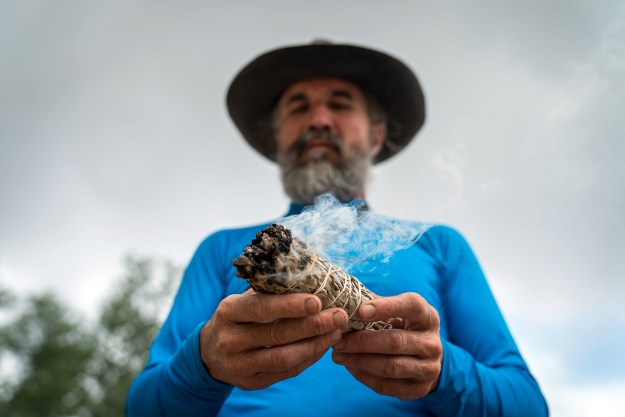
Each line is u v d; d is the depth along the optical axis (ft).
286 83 2.65
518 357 1.52
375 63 2.50
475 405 1.27
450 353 1.27
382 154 2.90
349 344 1.08
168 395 1.33
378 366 1.10
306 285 0.96
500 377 1.37
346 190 2.16
